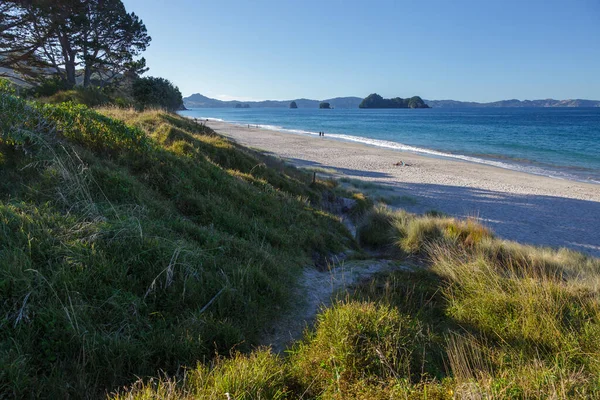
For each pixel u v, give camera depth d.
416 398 2.60
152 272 3.79
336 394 2.61
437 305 4.46
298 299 4.45
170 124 13.55
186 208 6.39
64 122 6.84
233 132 48.06
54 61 29.50
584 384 2.84
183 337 3.13
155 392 2.57
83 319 3.04
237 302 3.88
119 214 4.79
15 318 2.86
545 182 20.83
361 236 9.23
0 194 4.54
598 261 7.74
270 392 2.66
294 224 7.36
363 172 22.58
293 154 29.55
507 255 7.13
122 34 31.92
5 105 6.10
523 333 3.63
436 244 7.04
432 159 29.61
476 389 2.55
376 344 3.13
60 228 3.96
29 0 24.52
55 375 2.60
